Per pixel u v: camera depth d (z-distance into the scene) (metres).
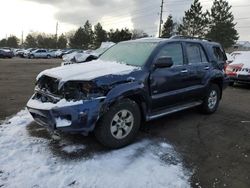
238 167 3.90
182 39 5.63
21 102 6.93
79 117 3.73
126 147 4.34
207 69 6.08
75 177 3.43
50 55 42.94
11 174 3.42
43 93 4.20
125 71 4.30
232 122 5.98
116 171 3.61
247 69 11.21
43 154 3.95
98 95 3.87
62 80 3.91
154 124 5.57
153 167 3.75
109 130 4.06
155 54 4.83
